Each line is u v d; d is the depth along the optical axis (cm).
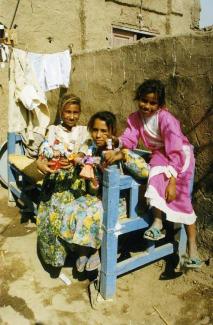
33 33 577
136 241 343
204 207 296
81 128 318
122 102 387
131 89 369
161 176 258
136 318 253
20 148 468
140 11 723
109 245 256
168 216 259
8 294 277
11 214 431
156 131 269
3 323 246
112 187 246
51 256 286
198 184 299
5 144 497
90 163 259
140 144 362
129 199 271
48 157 273
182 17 795
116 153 256
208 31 278
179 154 254
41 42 590
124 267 270
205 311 257
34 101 442
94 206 265
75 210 268
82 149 299
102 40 674
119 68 383
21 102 457
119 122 396
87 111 457
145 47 341
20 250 343
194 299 270
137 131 288
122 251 329
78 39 638
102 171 265
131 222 266
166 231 320
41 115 461
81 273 306
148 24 743
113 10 680
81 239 261
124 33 720
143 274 303
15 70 464
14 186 439
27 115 462
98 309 261
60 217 276
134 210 270
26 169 391
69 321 249
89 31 650
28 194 429
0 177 506
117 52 383
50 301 270
